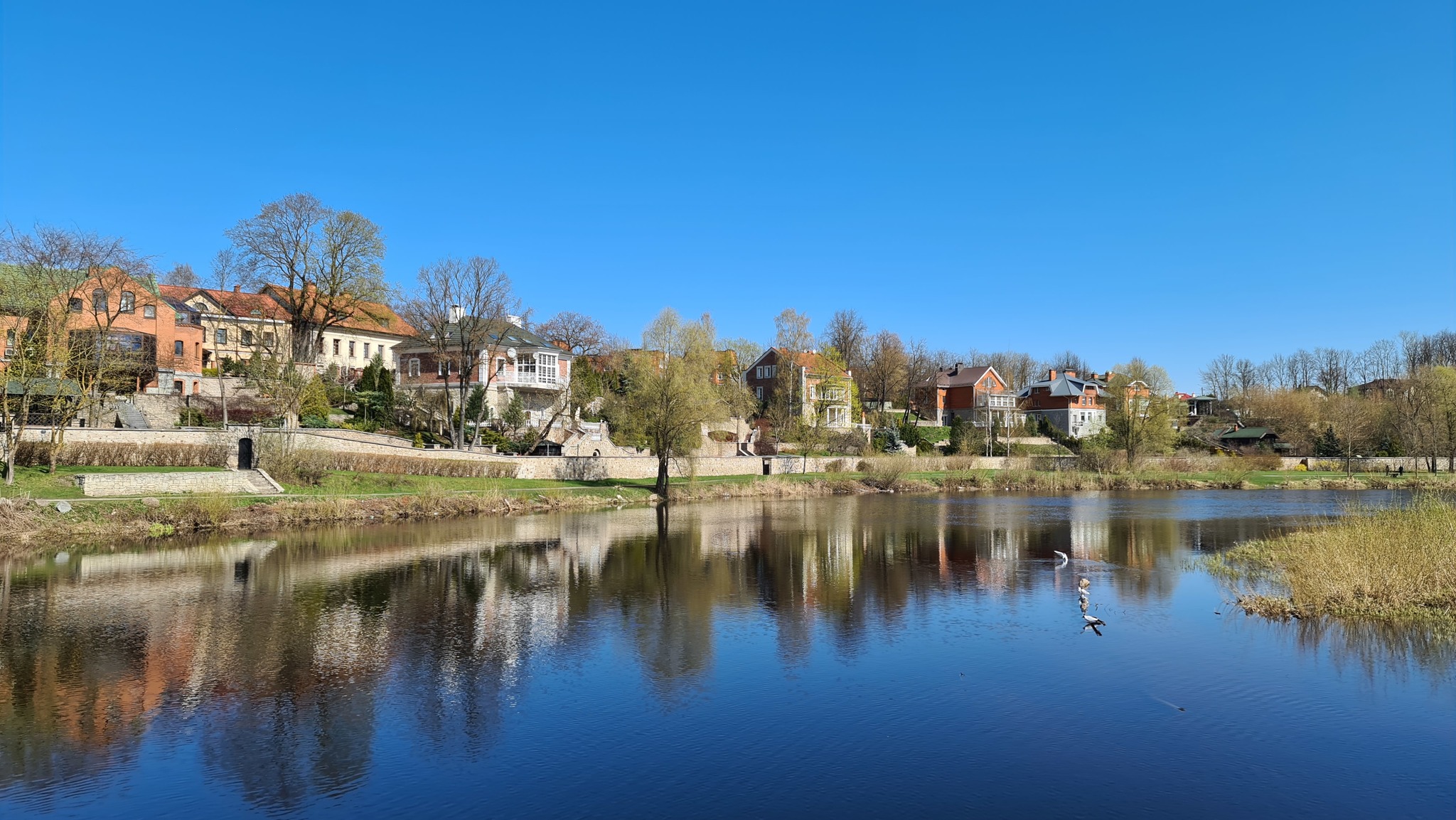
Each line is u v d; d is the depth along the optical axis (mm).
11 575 32594
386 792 14156
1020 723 17016
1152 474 86750
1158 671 20188
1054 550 40094
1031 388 135625
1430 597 25156
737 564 36156
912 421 110000
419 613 26609
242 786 14414
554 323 116000
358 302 76312
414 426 73500
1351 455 101562
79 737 16516
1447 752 15406
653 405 66125
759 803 13664
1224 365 162500
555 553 38938
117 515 42062
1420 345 140250
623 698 18656
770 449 92250
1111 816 13180
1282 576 31688
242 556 37344
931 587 31016
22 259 51094
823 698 18609
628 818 13188
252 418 66875
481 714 17719
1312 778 14422
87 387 50750
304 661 21438
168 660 21469
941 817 13156
